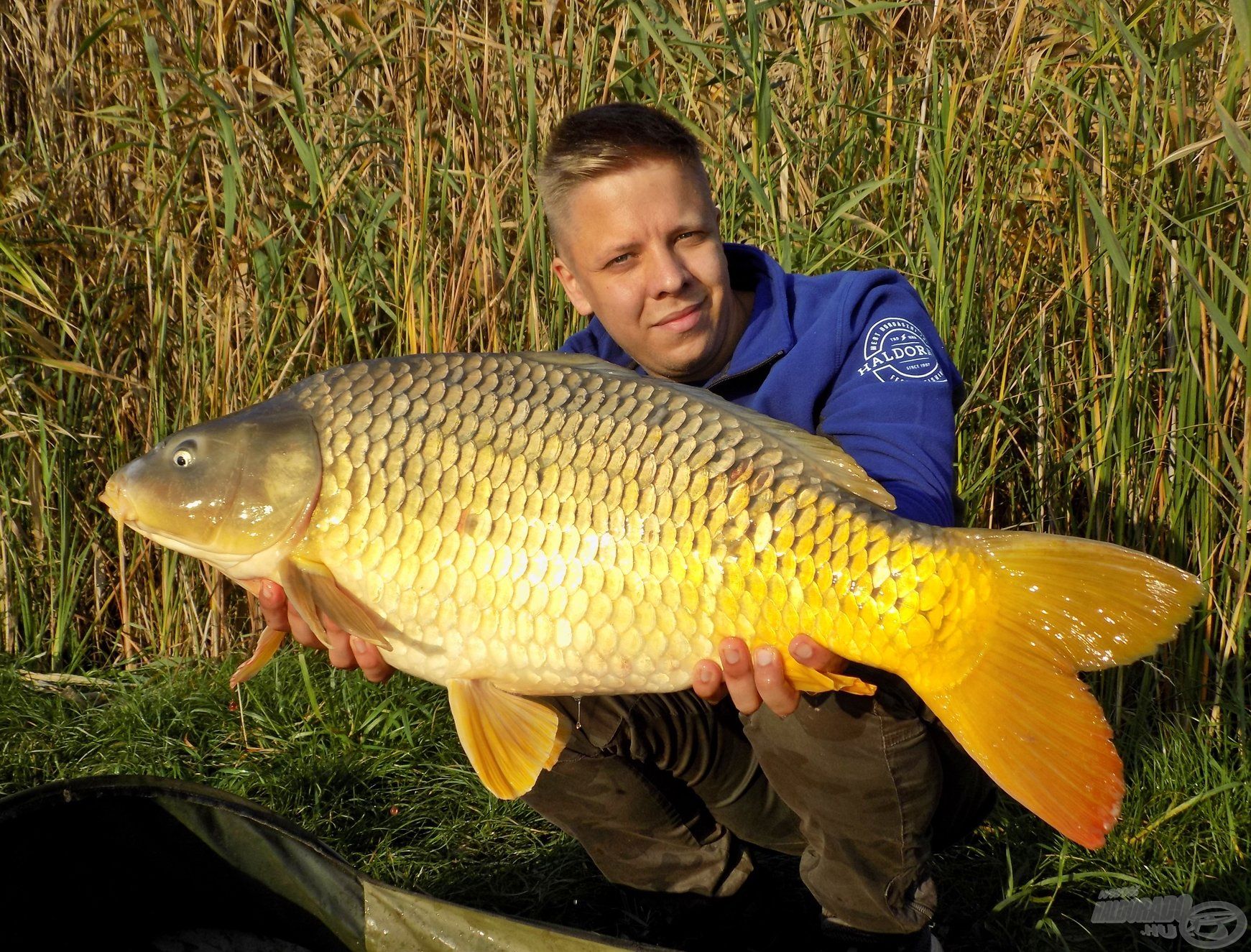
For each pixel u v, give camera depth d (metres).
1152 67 2.63
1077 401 2.71
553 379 1.58
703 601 1.48
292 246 3.12
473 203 3.01
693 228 1.84
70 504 3.15
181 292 3.10
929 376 1.80
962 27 2.97
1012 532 1.44
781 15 3.36
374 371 1.63
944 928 2.01
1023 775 1.41
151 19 3.28
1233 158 2.54
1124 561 1.39
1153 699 2.53
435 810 2.39
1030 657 1.42
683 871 1.93
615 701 1.78
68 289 3.28
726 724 1.86
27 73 3.46
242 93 3.21
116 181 3.37
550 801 1.91
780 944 1.98
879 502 1.48
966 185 2.97
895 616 1.43
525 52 2.88
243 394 3.05
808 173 3.12
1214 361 2.47
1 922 1.56
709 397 1.55
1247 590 2.52
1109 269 2.60
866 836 1.70
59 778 2.55
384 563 1.58
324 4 3.22
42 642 3.17
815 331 1.88
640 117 1.84
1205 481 2.48
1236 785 2.19
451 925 1.61
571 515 1.52
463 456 1.56
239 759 2.59
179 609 3.12
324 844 1.66
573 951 1.53
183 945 1.73
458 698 1.58
